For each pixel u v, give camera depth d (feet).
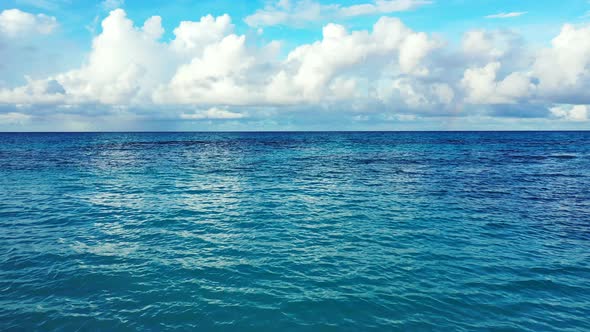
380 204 68.23
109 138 452.35
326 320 26.73
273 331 25.36
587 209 63.16
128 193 79.30
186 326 25.81
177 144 303.07
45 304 28.71
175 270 35.83
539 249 42.45
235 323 26.27
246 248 42.73
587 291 31.65
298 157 175.32
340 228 51.52
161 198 74.23
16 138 431.43
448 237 47.06
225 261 38.37
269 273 35.19
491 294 30.94
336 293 30.89
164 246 43.39
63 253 40.57
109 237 46.96
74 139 404.98
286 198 74.74
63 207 64.64
